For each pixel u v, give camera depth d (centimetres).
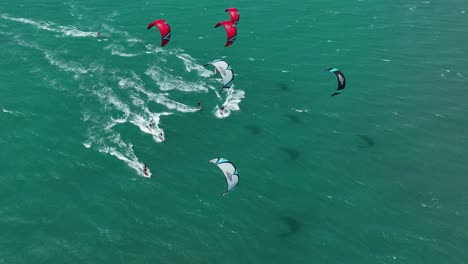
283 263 4406
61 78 7150
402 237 4753
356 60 8506
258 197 5197
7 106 6334
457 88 7606
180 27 9531
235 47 8794
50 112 6306
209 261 4366
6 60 7562
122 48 8319
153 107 6644
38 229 4528
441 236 4775
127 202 4959
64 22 9294
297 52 8750
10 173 5188
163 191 5153
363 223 4919
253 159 5794
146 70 7606
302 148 6047
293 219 4925
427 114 6881
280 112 6806
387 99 7269
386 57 8656
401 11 11056
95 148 5694
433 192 5381
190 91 7138
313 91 7406
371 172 5681
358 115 6825
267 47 8900
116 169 5403
